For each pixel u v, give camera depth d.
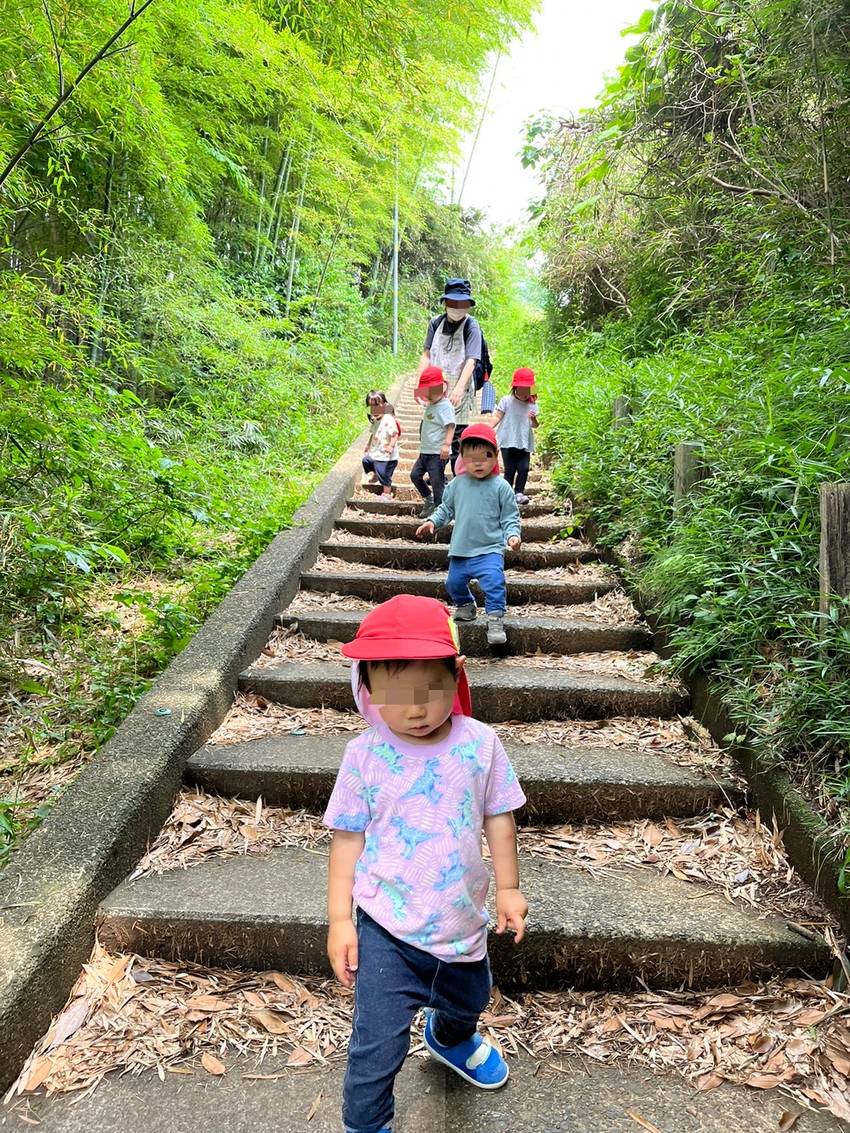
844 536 2.08
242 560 3.83
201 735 2.45
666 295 6.25
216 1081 1.44
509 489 3.26
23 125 3.77
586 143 6.46
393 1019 1.22
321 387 7.95
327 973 1.74
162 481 3.74
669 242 5.47
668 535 3.15
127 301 5.36
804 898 1.82
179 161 4.98
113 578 3.66
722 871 1.96
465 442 3.20
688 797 2.21
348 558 4.18
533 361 9.28
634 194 5.50
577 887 1.90
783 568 2.37
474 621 3.30
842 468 2.38
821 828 1.83
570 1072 1.49
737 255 4.37
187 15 4.23
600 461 4.07
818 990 1.64
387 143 9.21
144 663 2.95
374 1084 1.20
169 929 1.74
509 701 2.72
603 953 1.70
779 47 3.76
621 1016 1.64
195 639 2.90
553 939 1.70
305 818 2.24
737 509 2.74
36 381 3.24
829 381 2.70
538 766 2.32
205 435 5.68
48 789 2.30
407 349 12.52
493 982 1.72
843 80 3.47
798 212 3.73
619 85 5.06
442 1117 1.39
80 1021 1.55
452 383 4.76
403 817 1.30
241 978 1.72
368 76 3.58
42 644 3.00
